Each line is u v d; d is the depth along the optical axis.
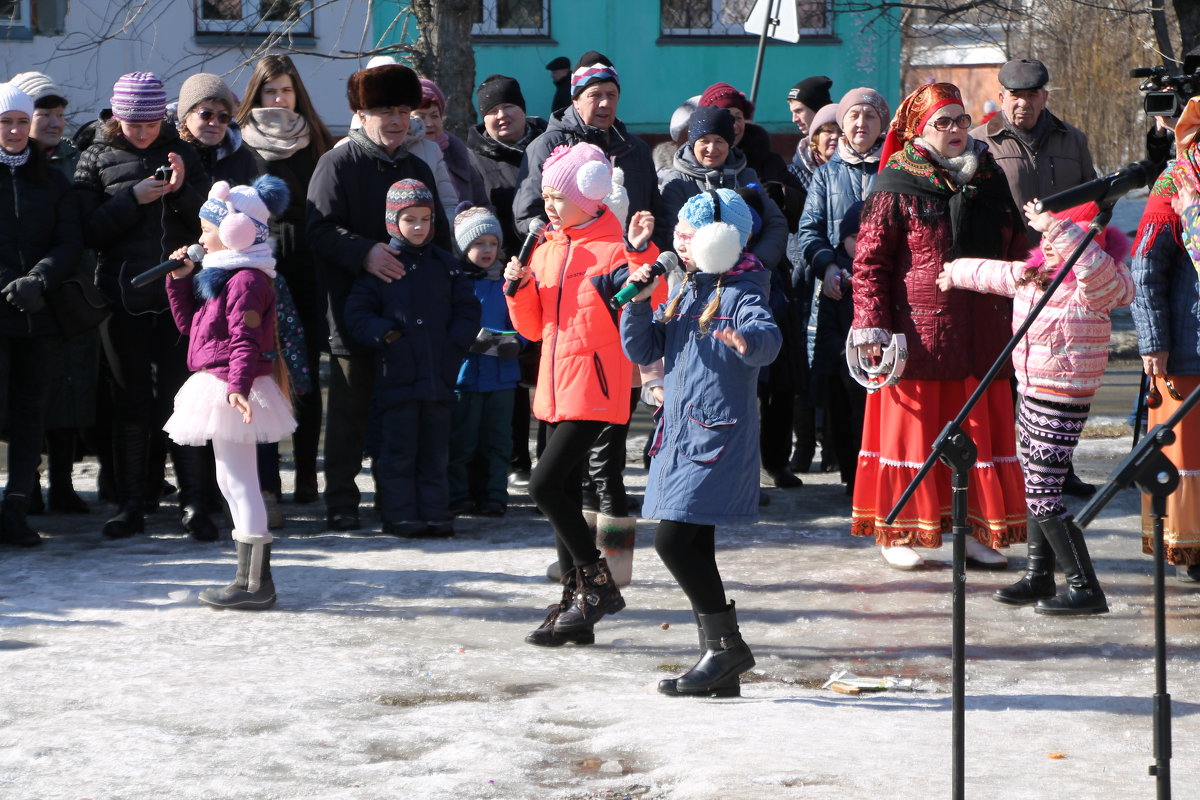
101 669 5.66
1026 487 6.68
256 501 6.66
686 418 5.22
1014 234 7.21
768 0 13.30
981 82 34.62
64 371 8.59
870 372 7.09
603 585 6.04
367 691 5.38
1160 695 3.69
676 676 5.61
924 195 7.05
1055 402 6.52
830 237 9.23
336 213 8.23
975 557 7.50
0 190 7.73
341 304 8.28
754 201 8.59
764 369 9.29
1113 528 8.40
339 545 8.05
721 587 5.30
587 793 4.26
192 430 6.52
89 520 8.77
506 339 8.61
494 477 8.89
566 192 6.00
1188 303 6.65
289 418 6.73
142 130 7.99
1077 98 32.09
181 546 7.98
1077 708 5.11
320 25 22.34
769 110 24.22
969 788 4.13
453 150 9.21
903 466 7.21
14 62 21.89
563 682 5.53
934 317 7.01
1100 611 6.56
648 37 24.02
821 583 7.16
